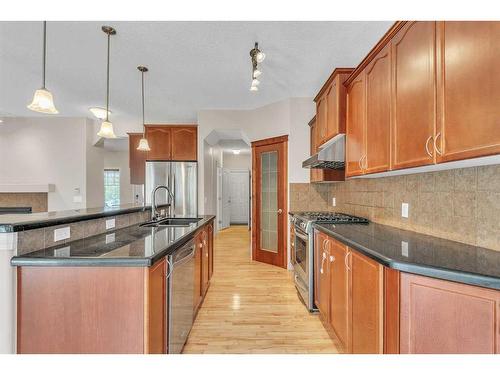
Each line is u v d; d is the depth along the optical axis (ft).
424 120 4.43
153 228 7.18
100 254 4.19
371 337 4.56
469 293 3.30
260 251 14.25
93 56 8.98
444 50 3.99
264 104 14.14
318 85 11.41
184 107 14.75
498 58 3.23
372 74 6.22
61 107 14.58
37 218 4.75
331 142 9.36
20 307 3.96
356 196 9.56
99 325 3.99
